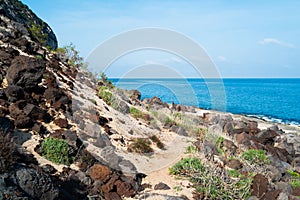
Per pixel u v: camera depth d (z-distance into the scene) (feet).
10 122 27.45
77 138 29.55
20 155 24.13
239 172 35.09
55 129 30.30
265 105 145.07
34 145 27.09
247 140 46.96
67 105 35.09
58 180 24.38
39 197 20.27
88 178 25.89
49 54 52.31
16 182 19.58
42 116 30.53
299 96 210.79
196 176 30.35
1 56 36.04
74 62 56.70
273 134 51.75
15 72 32.17
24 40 44.14
